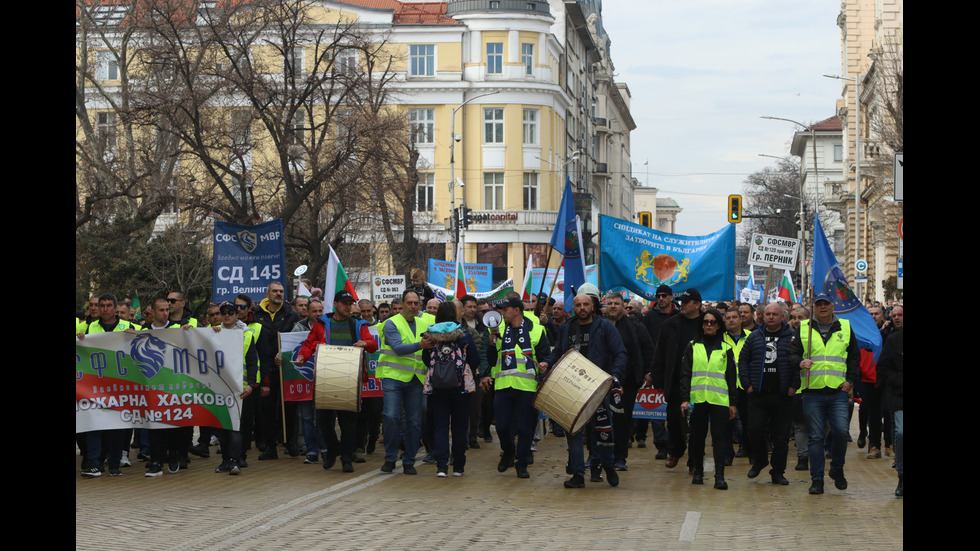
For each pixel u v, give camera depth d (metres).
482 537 9.85
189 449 16.42
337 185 31.67
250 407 14.99
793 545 9.55
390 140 34.22
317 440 15.65
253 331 14.69
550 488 13.16
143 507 11.48
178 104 30.11
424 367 14.52
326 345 14.48
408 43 65.56
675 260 19.50
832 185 78.94
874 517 11.11
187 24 35.03
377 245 43.09
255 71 31.91
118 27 37.62
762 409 13.71
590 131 96.06
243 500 12.02
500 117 66.00
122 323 14.52
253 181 34.44
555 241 17.48
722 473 13.16
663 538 9.86
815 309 13.08
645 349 15.47
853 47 69.31
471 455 16.88
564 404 12.88
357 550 9.21
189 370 14.12
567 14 78.38
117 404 13.88
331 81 33.28
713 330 13.20
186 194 32.25
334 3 65.56
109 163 33.88
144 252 30.72
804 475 14.75
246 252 17.36
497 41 66.00
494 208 66.12
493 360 14.27
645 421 18.41
